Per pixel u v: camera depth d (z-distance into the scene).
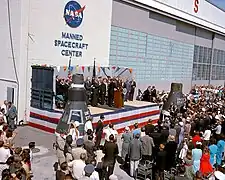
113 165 9.39
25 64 17.55
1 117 13.55
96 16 21.78
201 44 42.00
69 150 8.95
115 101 17.91
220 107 20.56
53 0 18.61
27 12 17.45
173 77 35.00
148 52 29.41
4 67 18.33
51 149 12.98
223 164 10.54
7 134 9.92
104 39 22.75
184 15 34.19
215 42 47.06
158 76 31.64
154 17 29.78
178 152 11.11
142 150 10.31
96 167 8.85
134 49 27.22
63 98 16.12
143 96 23.25
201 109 18.45
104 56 22.95
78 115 11.84
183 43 36.53
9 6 17.88
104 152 9.35
